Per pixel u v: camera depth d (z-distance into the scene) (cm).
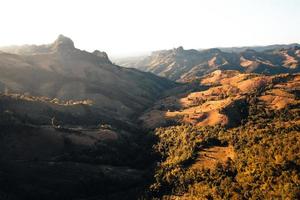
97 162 16788
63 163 15975
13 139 16100
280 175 12544
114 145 18700
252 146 15212
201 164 15825
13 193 14138
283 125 17138
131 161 17875
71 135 17850
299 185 11619
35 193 14425
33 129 16912
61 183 15088
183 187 14525
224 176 14188
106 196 15212
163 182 15225
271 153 13838
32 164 15462
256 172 13250
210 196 13275
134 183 16088
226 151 16562
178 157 16812
